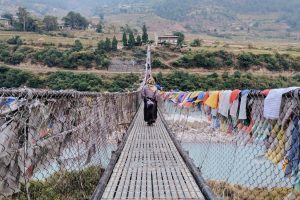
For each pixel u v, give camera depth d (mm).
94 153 5664
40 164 3438
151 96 11242
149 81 11461
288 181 3715
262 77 47500
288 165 3424
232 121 5227
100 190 4109
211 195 3879
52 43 86875
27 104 2996
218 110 5629
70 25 134250
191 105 9242
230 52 70375
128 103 13398
